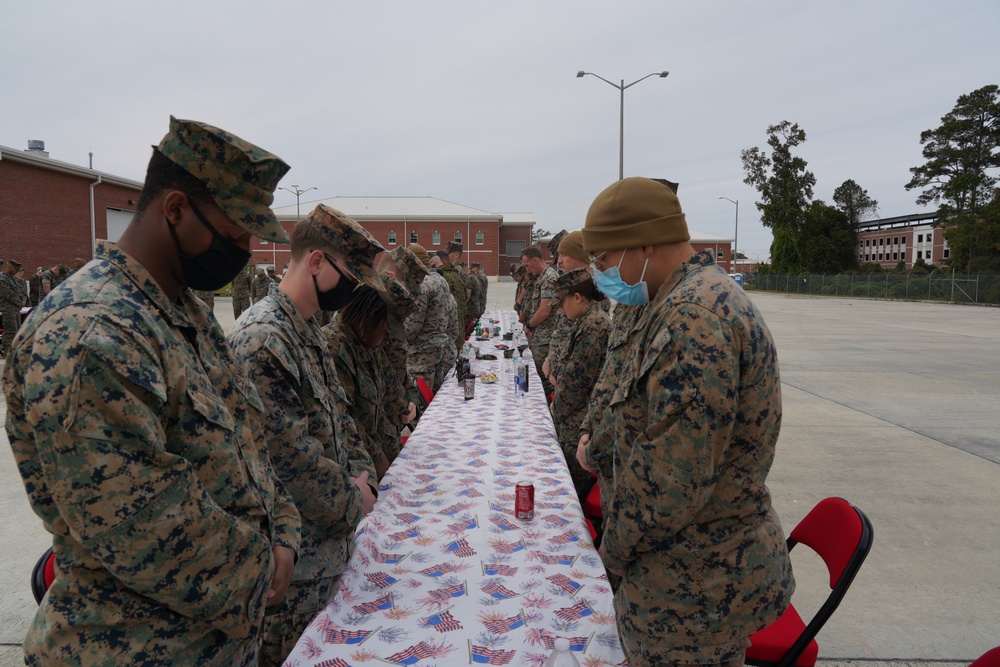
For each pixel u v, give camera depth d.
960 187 43.94
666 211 1.51
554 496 2.37
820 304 32.09
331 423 1.93
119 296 1.04
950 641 2.77
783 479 4.93
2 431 6.08
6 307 10.38
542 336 6.15
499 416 3.76
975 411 7.33
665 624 1.42
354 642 1.43
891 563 3.54
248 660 1.31
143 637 1.08
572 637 1.46
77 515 0.95
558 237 6.14
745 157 56.41
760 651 1.91
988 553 3.66
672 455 1.29
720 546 1.38
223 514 1.10
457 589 1.67
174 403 1.09
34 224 20.67
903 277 36.47
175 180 1.10
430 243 52.69
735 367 1.29
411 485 2.49
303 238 1.90
